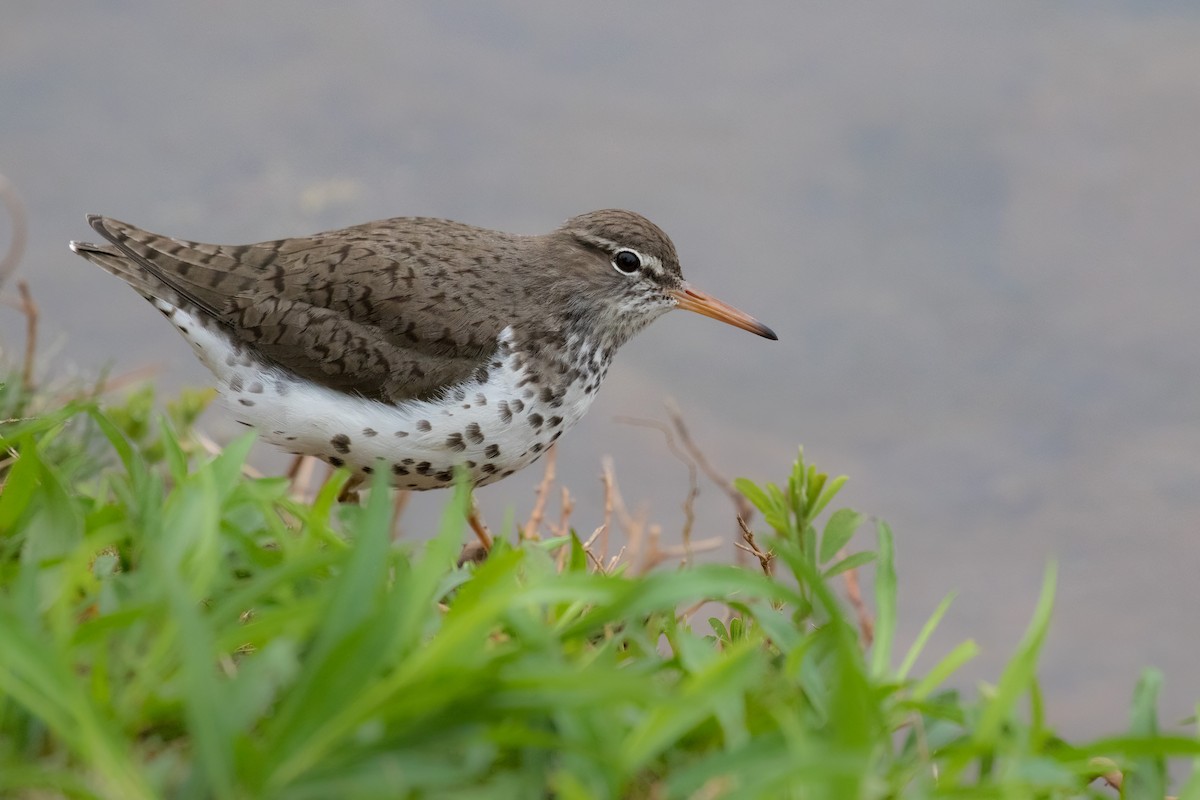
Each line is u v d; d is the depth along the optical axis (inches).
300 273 388.8
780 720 196.9
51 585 230.1
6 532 257.8
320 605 206.7
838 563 290.2
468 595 229.6
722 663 195.2
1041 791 215.3
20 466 253.3
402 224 415.8
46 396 442.3
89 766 191.5
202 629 182.7
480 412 379.9
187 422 446.6
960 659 227.6
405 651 214.2
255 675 192.1
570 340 409.4
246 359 387.5
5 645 182.7
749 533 334.3
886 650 244.1
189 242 402.9
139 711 196.4
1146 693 236.5
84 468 405.4
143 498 255.3
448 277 392.2
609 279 426.3
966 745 208.7
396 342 381.1
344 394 381.7
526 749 197.6
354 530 285.0
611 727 198.4
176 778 189.5
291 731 182.7
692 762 207.6
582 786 188.5
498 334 387.2
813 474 313.3
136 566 256.2
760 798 176.7
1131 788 228.7
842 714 186.2
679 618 303.6
